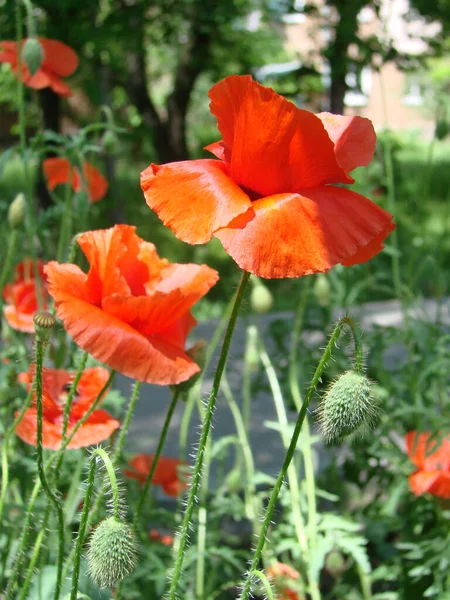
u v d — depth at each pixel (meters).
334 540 0.61
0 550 0.58
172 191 0.42
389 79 4.06
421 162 2.71
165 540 0.73
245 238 0.41
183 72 2.44
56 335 0.68
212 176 0.42
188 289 0.49
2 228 0.76
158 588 0.61
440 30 1.56
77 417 0.52
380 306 1.75
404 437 0.83
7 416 0.63
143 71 2.35
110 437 0.56
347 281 0.92
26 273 0.73
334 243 0.41
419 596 0.71
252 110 0.41
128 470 0.67
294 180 0.42
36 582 0.54
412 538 0.73
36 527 0.57
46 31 1.31
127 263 0.49
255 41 2.43
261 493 0.68
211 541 0.68
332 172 0.42
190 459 1.08
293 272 0.40
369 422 0.44
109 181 1.66
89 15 1.37
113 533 0.43
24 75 0.75
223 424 1.27
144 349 0.44
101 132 1.64
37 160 0.71
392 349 1.29
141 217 2.57
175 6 1.83
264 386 0.83
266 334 0.88
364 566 0.60
